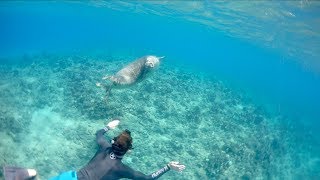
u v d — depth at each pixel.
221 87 28.30
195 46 139.62
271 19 26.59
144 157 13.66
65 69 24.08
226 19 32.56
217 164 14.06
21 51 44.25
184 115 17.83
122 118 15.75
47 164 12.64
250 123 20.56
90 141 14.11
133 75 4.00
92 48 46.50
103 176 3.87
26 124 15.18
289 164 18.52
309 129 28.38
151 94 19.08
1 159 12.09
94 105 16.36
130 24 75.38
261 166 16.06
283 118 27.03
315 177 17.80
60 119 15.74
